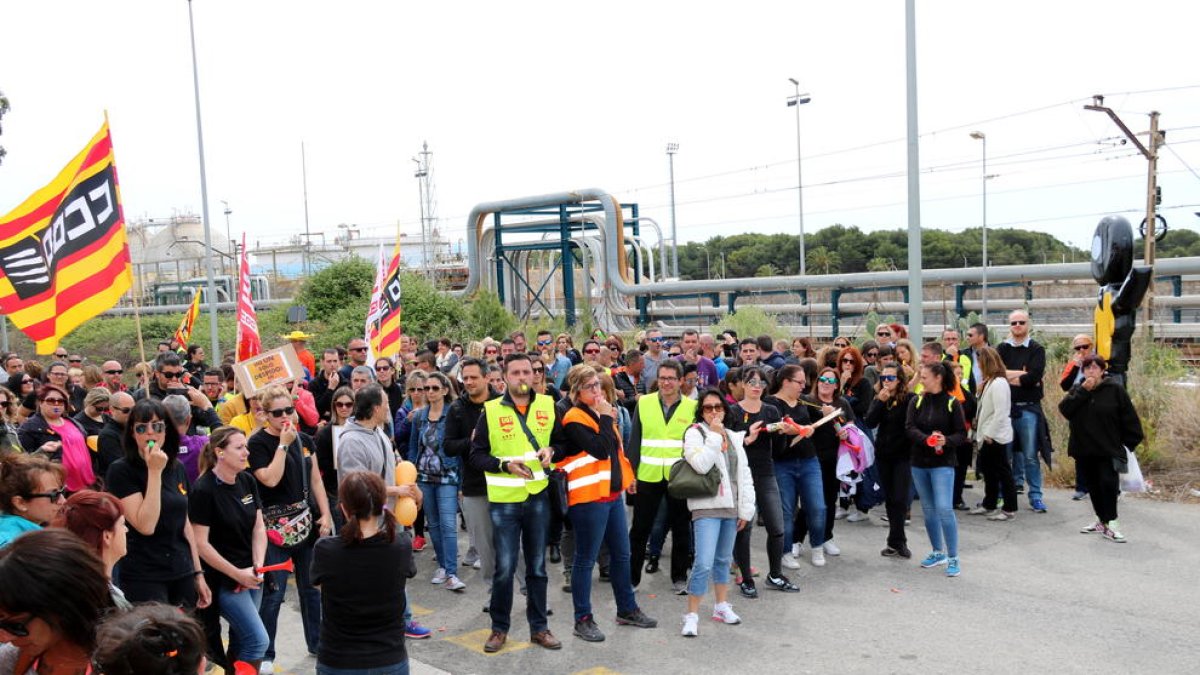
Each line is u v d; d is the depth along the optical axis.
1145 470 11.52
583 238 32.12
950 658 6.55
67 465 7.79
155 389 10.65
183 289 50.34
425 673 6.52
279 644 7.25
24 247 8.28
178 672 2.62
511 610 7.59
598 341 13.04
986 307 22.16
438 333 25.39
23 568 2.86
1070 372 10.40
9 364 13.34
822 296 32.22
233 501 5.73
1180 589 7.79
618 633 7.27
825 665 6.49
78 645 2.93
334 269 27.97
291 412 6.15
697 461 7.06
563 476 7.02
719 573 7.35
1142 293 10.24
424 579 8.98
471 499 7.53
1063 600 7.63
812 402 8.96
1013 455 11.16
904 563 8.82
